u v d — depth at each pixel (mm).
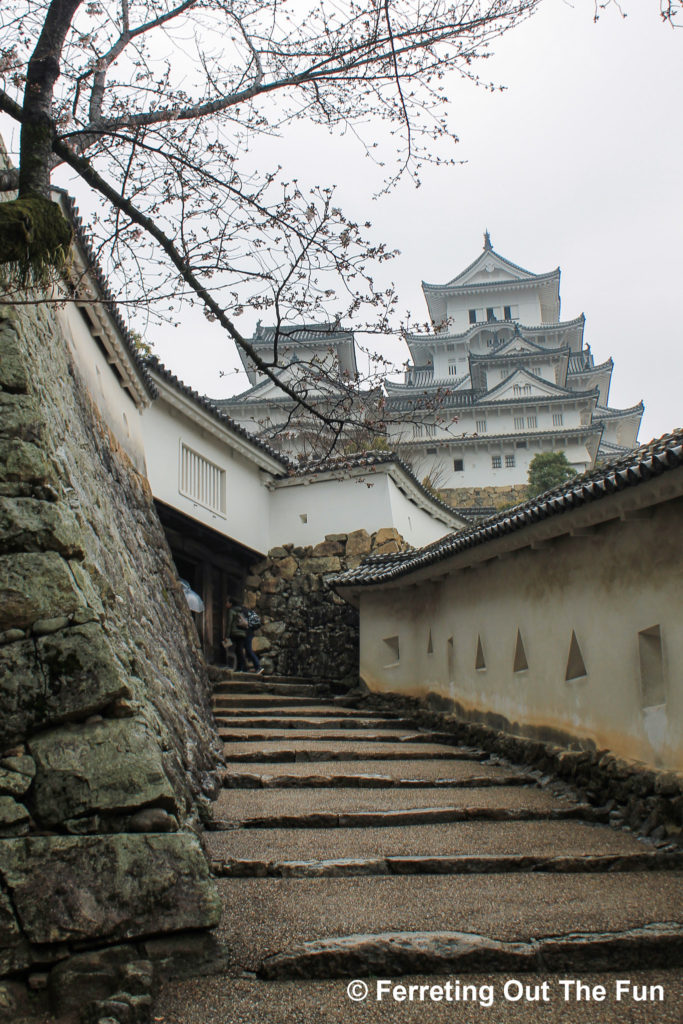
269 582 17328
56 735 4383
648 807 6848
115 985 3926
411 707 13711
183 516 14094
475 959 4441
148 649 6758
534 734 9406
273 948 4469
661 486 6414
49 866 4086
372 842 6492
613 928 4734
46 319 6543
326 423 6371
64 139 5012
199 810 6844
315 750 9844
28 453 4910
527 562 9922
